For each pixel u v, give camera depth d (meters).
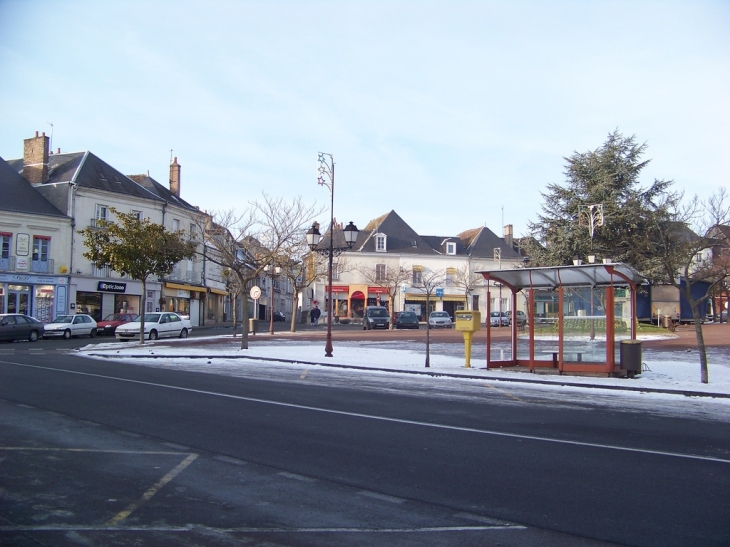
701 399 13.88
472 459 7.83
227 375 17.16
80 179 42.81
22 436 8.65
